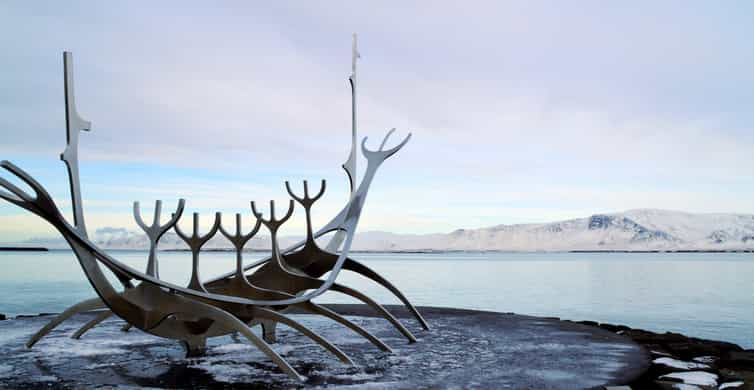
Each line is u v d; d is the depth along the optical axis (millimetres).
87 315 9953
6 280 27781
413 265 61094
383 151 8094
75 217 5293
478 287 24578
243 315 5859
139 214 5879
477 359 5980
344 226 7695
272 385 4855
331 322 8984
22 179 4867
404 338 7398
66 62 5469
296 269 7258
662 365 6387
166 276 27766
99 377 5180
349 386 4809
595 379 5059
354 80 8578
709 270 46375
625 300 18609
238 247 6383
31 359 6039
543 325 8570
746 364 6680
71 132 5422
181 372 5367
